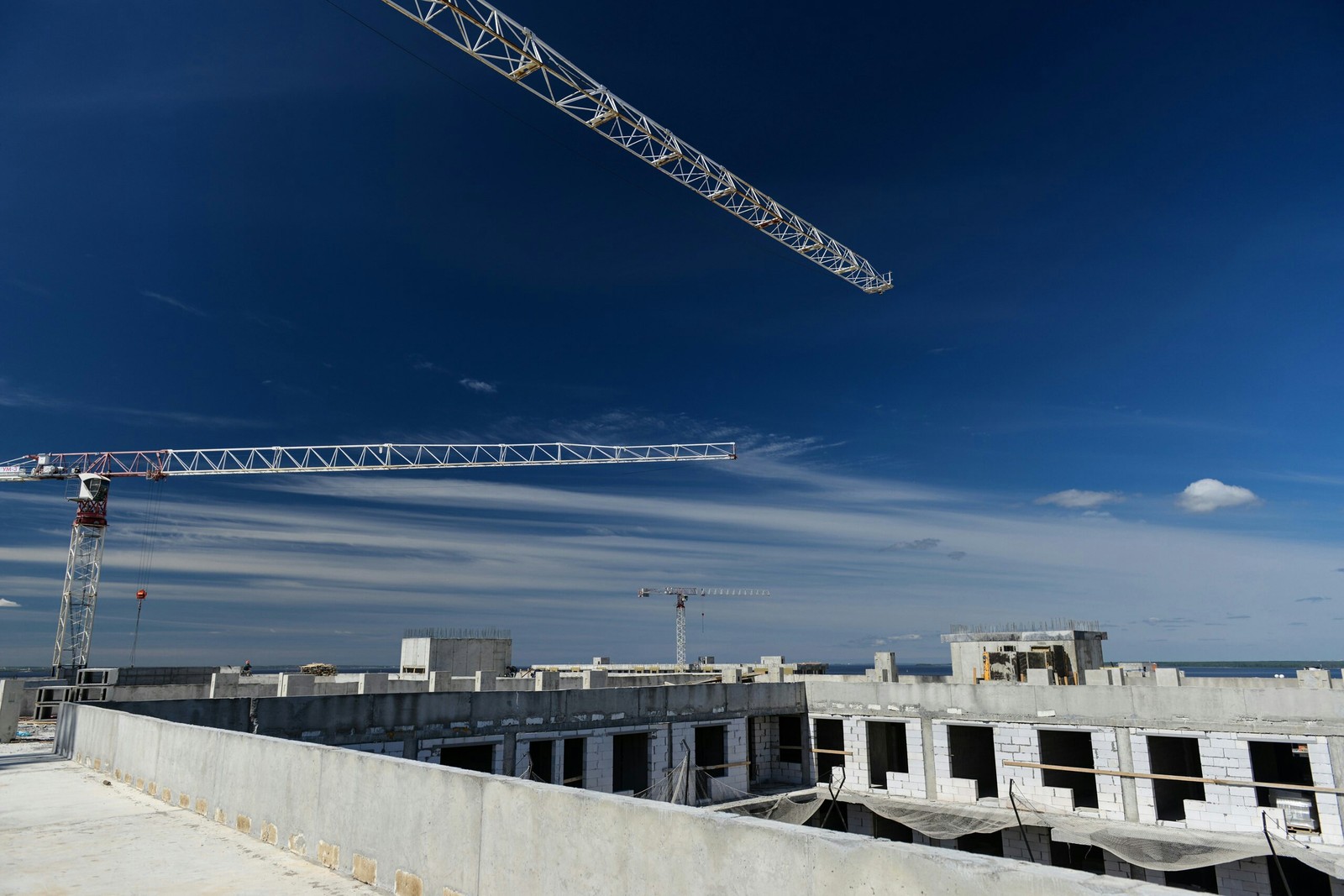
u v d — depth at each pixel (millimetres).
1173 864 27828
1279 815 27906
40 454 83000
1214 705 29781
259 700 23922
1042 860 33281
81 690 36156
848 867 5793
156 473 85875
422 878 8812
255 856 10617
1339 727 27328
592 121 55062
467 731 28219
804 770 39844
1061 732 36094
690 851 6664
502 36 47500
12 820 12703
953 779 35281
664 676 48594
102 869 9867
